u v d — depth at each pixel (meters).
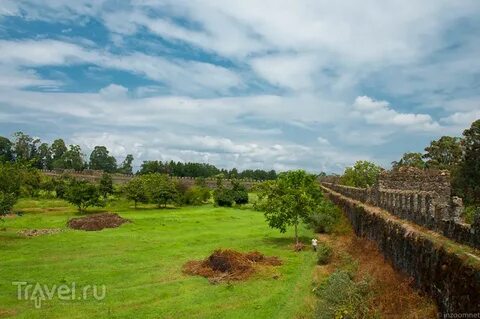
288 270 29.70
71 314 21.31
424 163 73.88
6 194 45.88
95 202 65.12
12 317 20.78
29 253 34.22
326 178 107.12
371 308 18.20
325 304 20.16
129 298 23.84
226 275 28.31
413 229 19.94
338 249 32.97
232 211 70.62
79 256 33.59
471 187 49.03
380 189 35.00
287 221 39.47
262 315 21.20
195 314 21.52
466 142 50.41
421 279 16.97
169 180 86.94
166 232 46.53
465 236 15.16
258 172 172.38
